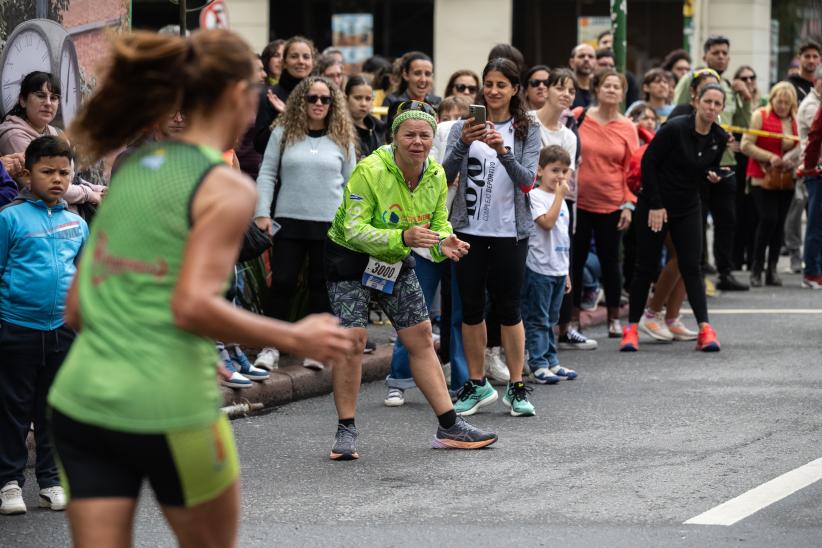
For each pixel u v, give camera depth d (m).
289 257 22.72
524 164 19.88
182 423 8.36
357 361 17.50
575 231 27.03
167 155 8.59
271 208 23.38
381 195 17.22
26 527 14.44
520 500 15.24
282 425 19.94
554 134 24.47
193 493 8.57
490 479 16.28
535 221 22.83
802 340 27.52
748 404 20.92
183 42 8.68
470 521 14.38
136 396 8.30
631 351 26.59
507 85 19.92
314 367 22.77
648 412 20.39
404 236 16.94
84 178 20.20
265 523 14.37
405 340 17.83
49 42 20.91
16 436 14.96
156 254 8.41
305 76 25.55
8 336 14.76
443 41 57.34
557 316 23.56
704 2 59.12
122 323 8.39
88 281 8.62
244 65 8.72
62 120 21.16
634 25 58.62
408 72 25.73
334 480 16.34
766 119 35.78
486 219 19.73
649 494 15.41
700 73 29.02
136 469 8.62
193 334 8.41
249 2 57.34
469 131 19.12
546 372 23.00
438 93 57.53
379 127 26.53
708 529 13.92
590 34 57.78
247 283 23.94
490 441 18.00
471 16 57.28
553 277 23.06
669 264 27.58
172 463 8.45
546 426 19.44
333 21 57.62
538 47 57.84
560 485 15.91
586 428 19.27
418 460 17.41
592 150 26.97
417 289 17.70
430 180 17.59
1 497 14.88
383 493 15.66
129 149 18.62
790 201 36.12
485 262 19.94
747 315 30.98
